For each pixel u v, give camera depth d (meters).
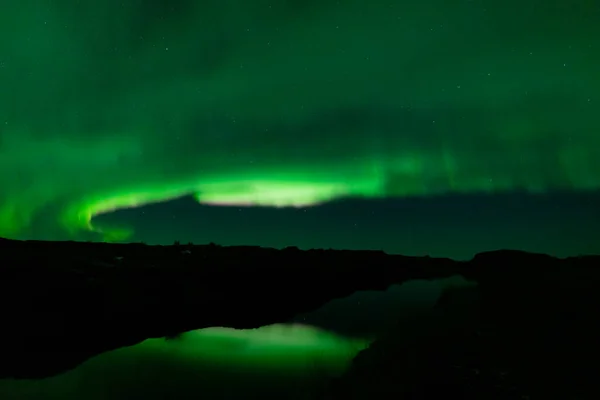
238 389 10.76
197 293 19.95
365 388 9.52
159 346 14.25
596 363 9.48
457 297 23.08
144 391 10.36
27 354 11.73
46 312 14.06
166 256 27.12
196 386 11.03
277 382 11.41
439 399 8.04
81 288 16.69
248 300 20.94
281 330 17.47
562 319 13.95
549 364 9.60
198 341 15.14
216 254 30.75
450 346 11.99
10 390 10.01
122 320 15.28
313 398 9.69
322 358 13.83
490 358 10.38
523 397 7.80
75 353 12.54
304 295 23.98
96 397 10.02
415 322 17.72
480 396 7.96
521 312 16.08
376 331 17.22
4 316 13.12
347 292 26.03
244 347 14.75
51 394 9.96
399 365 10.83
